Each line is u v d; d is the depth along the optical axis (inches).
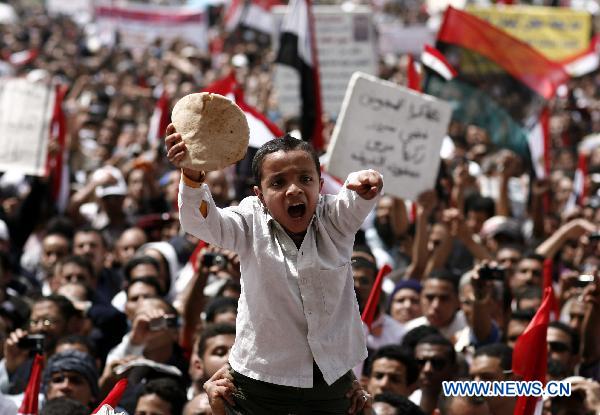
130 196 1163.3
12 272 960.9
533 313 720.3
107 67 2416.3
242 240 381.1
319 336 378.6
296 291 377.1
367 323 567.5
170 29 2468.0
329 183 889.5
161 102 1349.7
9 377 669.3
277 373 380.5
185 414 576.1
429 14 3585.1
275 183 375.6
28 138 1091.9
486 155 1344.7
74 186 1238.3
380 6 3828.7
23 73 2150.6
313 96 997.2
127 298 799.7
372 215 1035.3
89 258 887.1
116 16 2459.4
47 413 569.0
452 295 783.1
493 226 996.6
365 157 824.9
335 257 380.8
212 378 398.3
